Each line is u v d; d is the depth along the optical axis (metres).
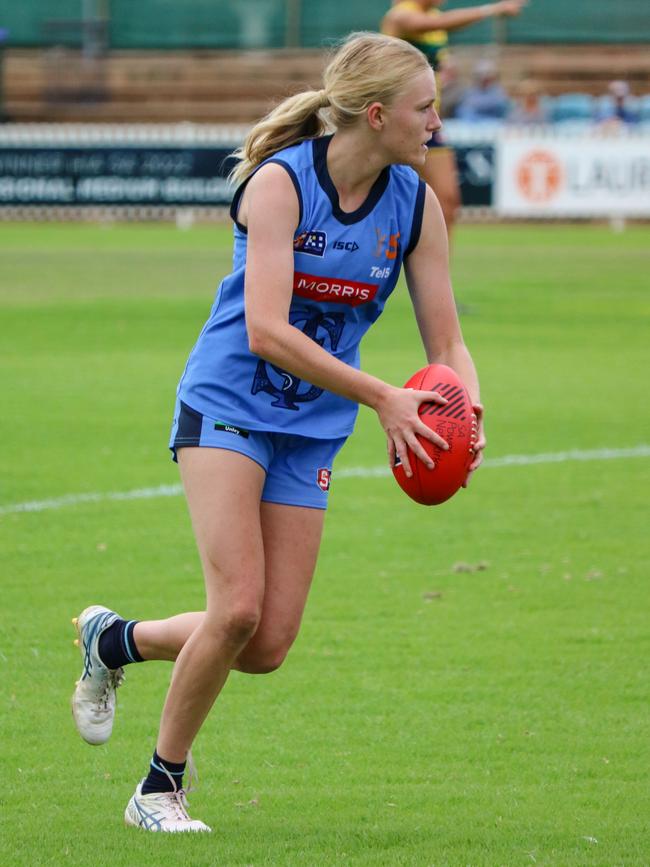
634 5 118.81
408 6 47.09
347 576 23.67
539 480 30.75
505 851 13.24
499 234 96.94
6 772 15.83
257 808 14.75
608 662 19.56
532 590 22.92
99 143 104.00
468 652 19.97
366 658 19.72
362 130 13.69
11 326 53.03
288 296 13.72
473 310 58.66
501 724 17.31
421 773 15.77
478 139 100.31
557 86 117.69
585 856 13.09
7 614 21.45
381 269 14.32
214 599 13.71
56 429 35.25
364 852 13.24
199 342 14.36
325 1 123.31
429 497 14.09
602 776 15.65
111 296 62.22
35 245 87.38
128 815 14.23
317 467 14.34
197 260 78.25
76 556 24.59
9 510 27.64
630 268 75.62
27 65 123.31
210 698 14.06
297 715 17.66
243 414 13.91
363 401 13.73
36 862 13.00
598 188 99.25
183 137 103.31
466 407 14.04
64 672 19.17
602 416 37.75
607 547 25.52
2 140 104.81
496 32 121.00
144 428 35.47
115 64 123.56
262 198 13.70
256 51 124.50
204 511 13.75
